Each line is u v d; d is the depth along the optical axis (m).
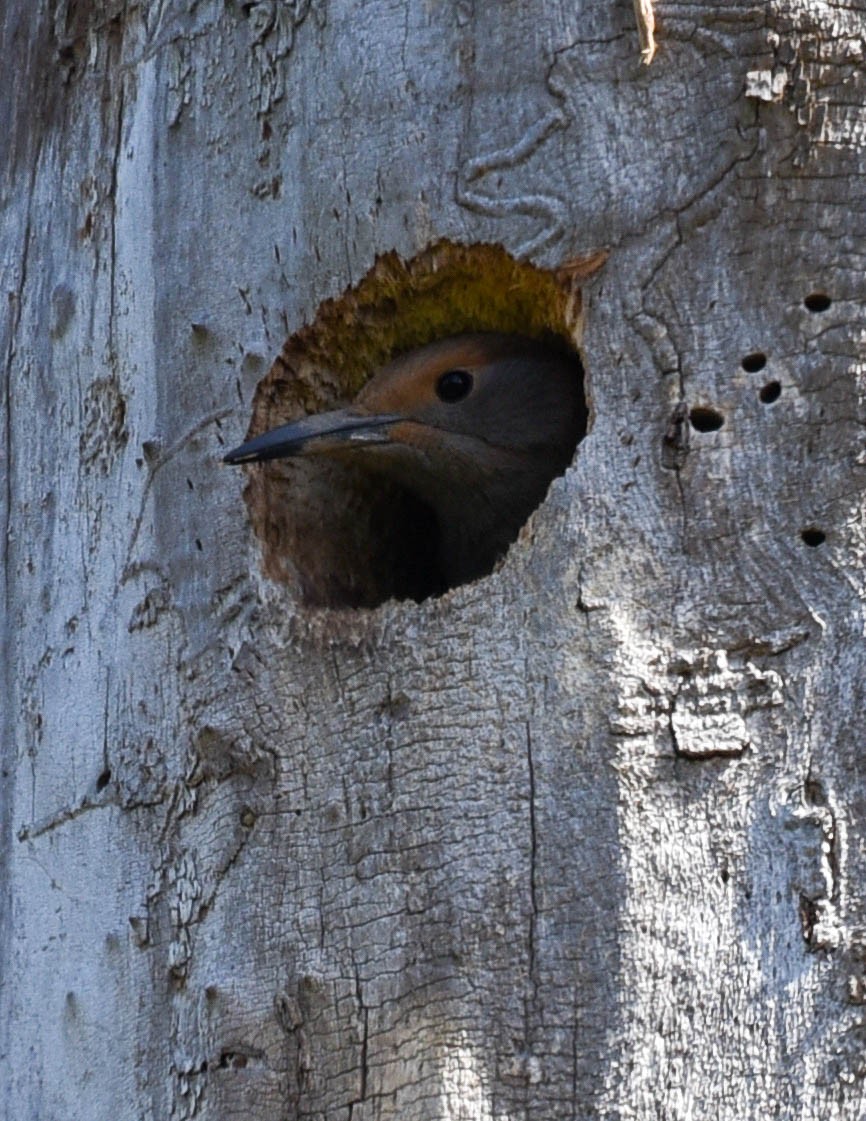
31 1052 10.44
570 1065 8.43
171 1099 9.42
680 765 8.62
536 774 8.75
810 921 8.43
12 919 10.78
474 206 9.45
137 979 9.73
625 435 9.02
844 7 9.09
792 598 8.73
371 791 9.05
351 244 9.71
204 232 10.11
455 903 8.74
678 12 9.21
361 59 9.71
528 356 10.98
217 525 9.84
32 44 11.61
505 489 11.16
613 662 8.74
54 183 11.22
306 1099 8.93
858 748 8.59
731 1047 8.35
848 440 8.84
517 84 9.42
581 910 8.55
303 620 9.45
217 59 10.18
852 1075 8.30
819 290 8.99
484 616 8.99
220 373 9.98
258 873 9.26
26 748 10.81
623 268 9.15
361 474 10.95
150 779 9.83
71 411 10.80
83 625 10.45
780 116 9.06
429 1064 8.61
